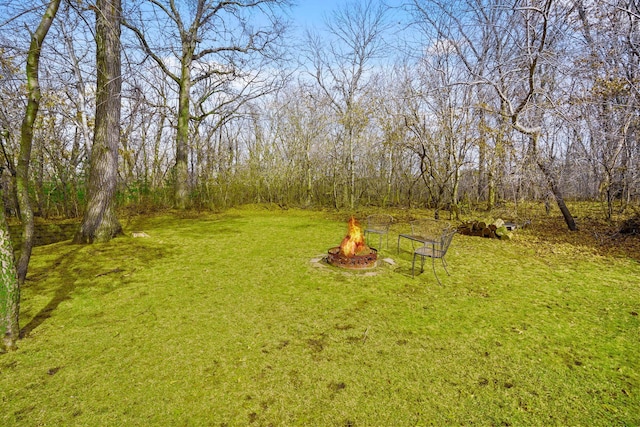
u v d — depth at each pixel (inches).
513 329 138.8
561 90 323.6
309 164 663.8
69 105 437.4
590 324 144.3
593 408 91.9
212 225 424.2
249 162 681.6
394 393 97.3
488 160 411.2
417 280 202.4
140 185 588.1
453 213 463.5
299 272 217.0
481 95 403.5
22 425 84.4
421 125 445.1
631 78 299.6
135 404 92.4
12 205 435.5
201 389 98.8
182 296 174.1
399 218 483.8
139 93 420.8
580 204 521.3
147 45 341.4
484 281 201.8
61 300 167.2
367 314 152.6
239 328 138.1
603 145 337.7
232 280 200.5
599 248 292.4
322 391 98.0
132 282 195.9
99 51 289.4
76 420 86.4
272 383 101.7
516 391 98.9
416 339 129.3
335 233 364.8
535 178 360.2
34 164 452.1
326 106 669.3
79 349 121.1
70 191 506.3
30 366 110.1
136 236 327.9
